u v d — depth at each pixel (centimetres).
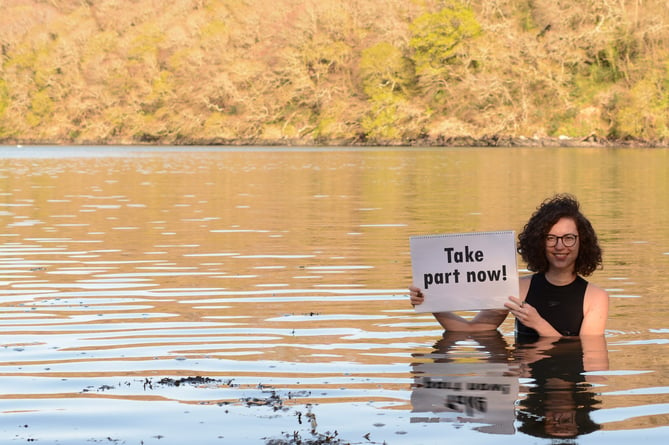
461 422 458
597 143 9056
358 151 7450
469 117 9462
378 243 1306
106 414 477
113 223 1623
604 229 1499
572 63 9544
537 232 670
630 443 425
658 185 2802
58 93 11419
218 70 10625
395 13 10362
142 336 675
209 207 1998
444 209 1920
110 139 11106
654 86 8975
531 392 512
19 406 492
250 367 578
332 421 462
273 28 10862
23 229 1516
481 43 9431
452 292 672
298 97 10425
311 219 1703
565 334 669
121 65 11206
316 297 851
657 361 585
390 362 589
